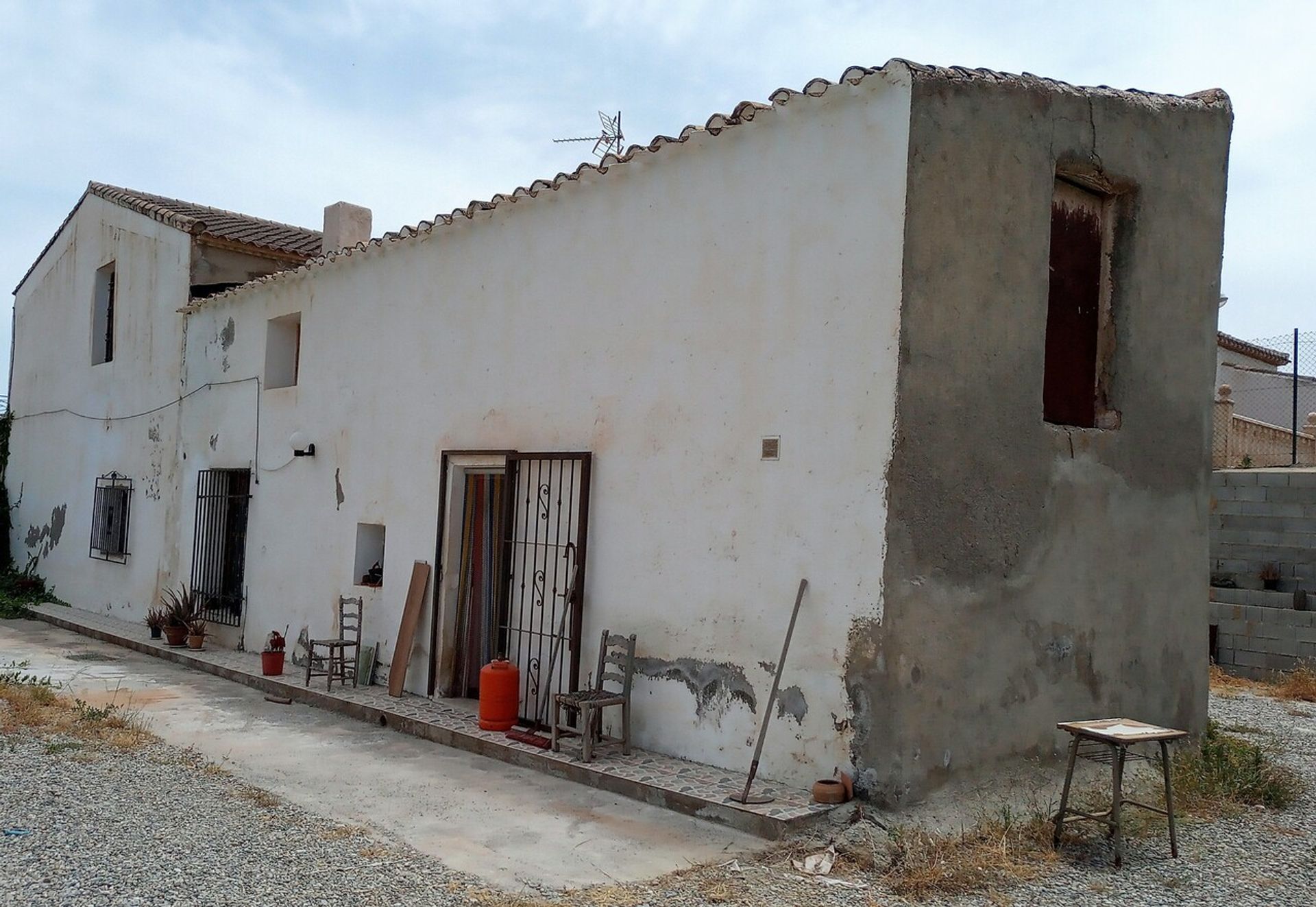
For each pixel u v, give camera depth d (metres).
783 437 6.30
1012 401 6.31
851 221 6.04
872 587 5.73
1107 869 5.24
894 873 5.00
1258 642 12.09
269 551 11.26
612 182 7.57
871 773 5.64
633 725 7.08
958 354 6.01
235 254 13.87
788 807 5.64
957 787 5.92
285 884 4.55
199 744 7.43
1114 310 7.13
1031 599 6.39
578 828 5.68
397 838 5.41
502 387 8.42
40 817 5.30
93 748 6.96
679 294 7.02
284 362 11.74
